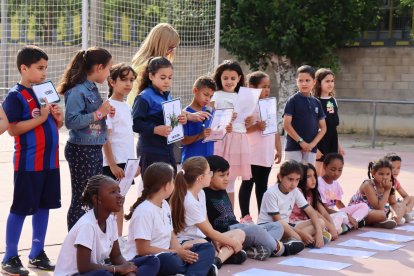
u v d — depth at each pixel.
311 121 7.57
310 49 17.05
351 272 5.67
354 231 7.36
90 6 13.19
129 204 8.30
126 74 5.98
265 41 16.73
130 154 6.09
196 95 6.52
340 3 16.78
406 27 18.14
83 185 5.48
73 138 5.48
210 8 14.29
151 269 4.75
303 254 6.26
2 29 14.84
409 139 17.86
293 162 6.57
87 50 5.56
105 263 4.74
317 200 7.04
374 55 18.42
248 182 7.28
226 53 18.94
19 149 5.34
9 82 15.05
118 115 5.99
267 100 7.14
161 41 6.62
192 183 5.61
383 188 7.66
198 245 5.24
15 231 5.34
